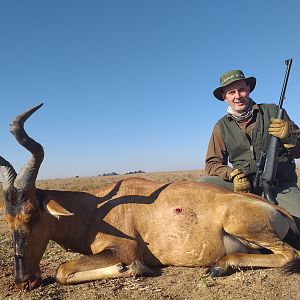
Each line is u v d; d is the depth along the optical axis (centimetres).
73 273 175
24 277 176
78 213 194
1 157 183
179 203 191
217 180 234
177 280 175
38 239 182
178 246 188
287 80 222
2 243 279
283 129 210
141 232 190
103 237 188
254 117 230
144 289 167
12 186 179
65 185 996
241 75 227
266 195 214
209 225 186
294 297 151
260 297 152
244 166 232
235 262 177
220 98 244
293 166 230
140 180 203
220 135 238
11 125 171
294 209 220
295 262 173
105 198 197
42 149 178
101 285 172
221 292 159
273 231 184
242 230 182
